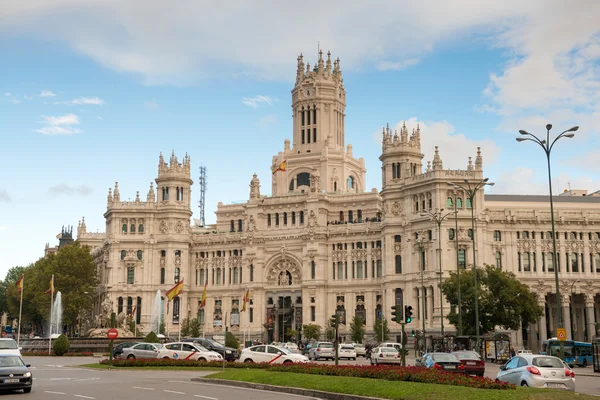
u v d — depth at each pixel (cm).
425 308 16762
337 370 6225
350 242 19062
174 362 8738
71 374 7612
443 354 6850
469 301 12988
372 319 18475
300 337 18762
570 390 4866
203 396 5062
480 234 16575
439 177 16675
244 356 8838
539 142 8038
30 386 5294
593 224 17162
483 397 4272
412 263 17225
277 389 5644
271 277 19812
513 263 16888
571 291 16712
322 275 19000
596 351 8994
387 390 4812
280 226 19925
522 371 5253
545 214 17125
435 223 16638
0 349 6456
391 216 17925
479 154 16988
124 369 8450
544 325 16525
